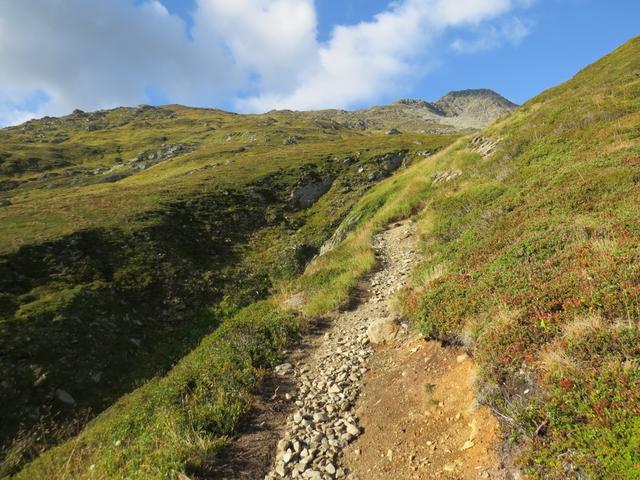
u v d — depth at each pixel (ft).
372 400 30.17
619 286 23.04
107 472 27.86
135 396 49.26
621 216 33.42
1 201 239.71
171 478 22.81
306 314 50.19
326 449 25.59
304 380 35.60
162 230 111.14
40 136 533.14
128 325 74.43
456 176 92.79
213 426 28.37
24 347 59.93
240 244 120.78
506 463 18.22
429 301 35.24
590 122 71.87
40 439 48.55
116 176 314.76
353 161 204.74
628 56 118.01
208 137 468.75
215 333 55.72
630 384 16.55
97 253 94.12
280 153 231.91
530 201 48.26
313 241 124.26
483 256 39.81
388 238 79.66
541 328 23.35
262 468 24.72
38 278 80.48
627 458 14.15
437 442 22.81
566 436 16.71
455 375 27.45
